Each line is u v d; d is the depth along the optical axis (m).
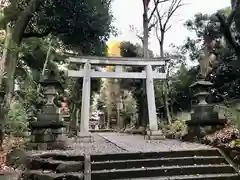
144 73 11.28
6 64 7.22
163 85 13.80
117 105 24.23
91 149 6.23
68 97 15.84
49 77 7.37
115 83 24.25
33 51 12.78
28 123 9.36
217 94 12.77
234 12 8.96
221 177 4.55
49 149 6.55
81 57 10.70
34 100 10.62
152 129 10.43
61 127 7.01
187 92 15.20
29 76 12.99
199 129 7.34
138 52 17.66
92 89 18.27
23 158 5.30
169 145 6.79
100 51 13.73
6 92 7.06
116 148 6.41
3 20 8.18
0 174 4.67
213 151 5.52
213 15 14.78
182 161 5.09
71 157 4.96
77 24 11.31
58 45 13.57
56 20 10.90
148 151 5.30
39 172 4.58
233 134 5.79
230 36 9.20
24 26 8.16
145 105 12.58
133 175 4.55
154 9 13.77
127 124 20.86
